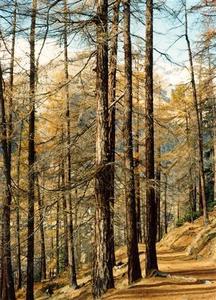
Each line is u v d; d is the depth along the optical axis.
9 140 15.34
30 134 15.39
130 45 13.00
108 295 11.08
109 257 11.11
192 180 32.75
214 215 28.23
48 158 11.61
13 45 15.53
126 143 12.83
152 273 12.95
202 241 20.67
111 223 11.20
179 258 20.58
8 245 14.84
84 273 24.16
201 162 24.75
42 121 20.12
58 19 9.76
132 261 12.94
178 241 26.42
